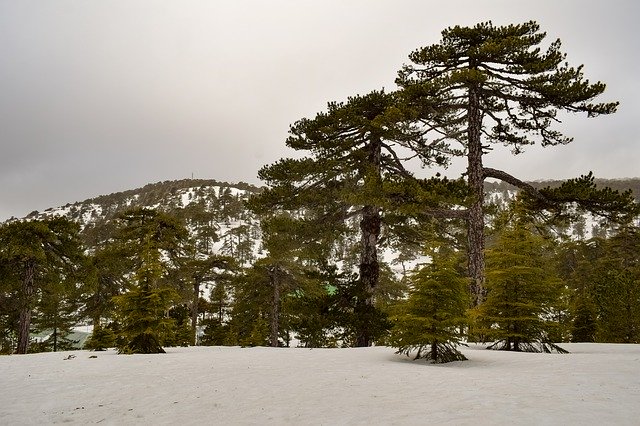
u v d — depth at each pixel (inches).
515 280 595.2
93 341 1064.2
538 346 581.0
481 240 792.9
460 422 190.2
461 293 478.6
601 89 717.9
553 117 802.8
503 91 812.6
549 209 825.5
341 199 844.0
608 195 716.7
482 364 420.5
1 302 1228.5
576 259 1983.3
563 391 246.8
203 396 290.8
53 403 280.7
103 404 276.5
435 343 470.0
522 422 184.1
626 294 1132.5
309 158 850.8
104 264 1397.6
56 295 1316.4
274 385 321.7
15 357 578.2
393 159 952.9
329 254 967.6
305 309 923.4
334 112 838.5
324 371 387.2
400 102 797.2
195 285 1544.0
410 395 263.7
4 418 243.9
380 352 579.8
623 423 175.5
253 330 1363.2
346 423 205.5
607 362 368.5
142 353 697.6
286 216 916.0
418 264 501.4
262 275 1284.4
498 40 768.9
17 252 1032.8
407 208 749.3
